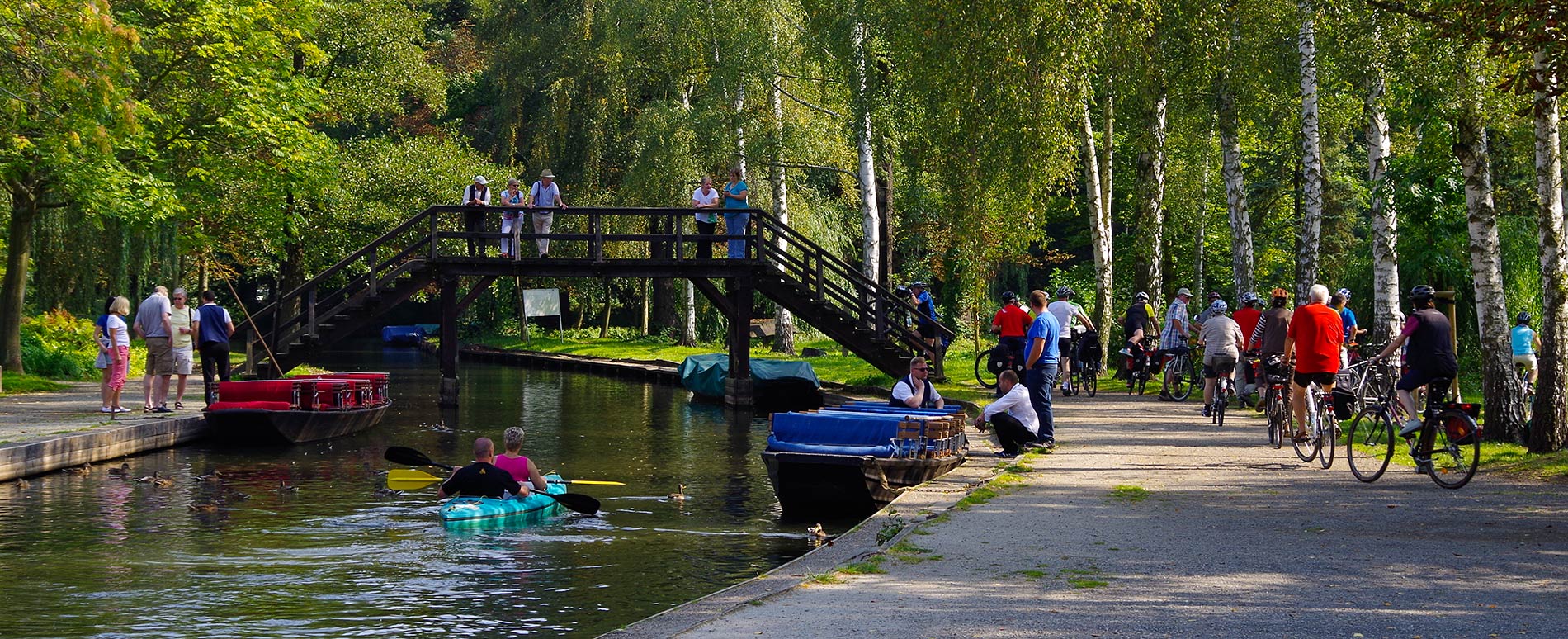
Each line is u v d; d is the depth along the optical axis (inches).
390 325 2802.7
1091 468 529.7
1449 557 335.6
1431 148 723.4
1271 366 637.9
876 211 1333.7
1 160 1016.9
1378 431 596.4
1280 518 403.2
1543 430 546.3
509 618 355.6
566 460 719.1
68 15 837.8
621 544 469.7
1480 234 610.9
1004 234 1163.3
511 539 478.6
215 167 1185.4
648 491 601.3
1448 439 470.0
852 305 1130.7
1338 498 445.1
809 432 563.2
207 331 819.4
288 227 1318.9
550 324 2434.8
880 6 1046.4
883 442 554.6
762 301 2309.3
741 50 1357.0
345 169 1692.9
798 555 451.5
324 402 810.8
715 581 407.5
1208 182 1453.0
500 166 1836.9
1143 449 598.9
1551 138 549.0
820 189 1841.8
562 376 1523.1
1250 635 256.1
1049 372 608.1
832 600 290.2
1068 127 982.4
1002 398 606.5
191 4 1139.9
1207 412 757.9
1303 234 914.7
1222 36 935.0
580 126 1779.0
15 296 1074.7
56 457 641.6
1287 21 917.2
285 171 1226.6
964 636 257.3
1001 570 323.0
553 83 1732.3
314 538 475.8
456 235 1045.8
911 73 976.9
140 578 404.5
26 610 360.5
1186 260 1779.0
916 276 2010.3
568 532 494.3
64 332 1310.3
